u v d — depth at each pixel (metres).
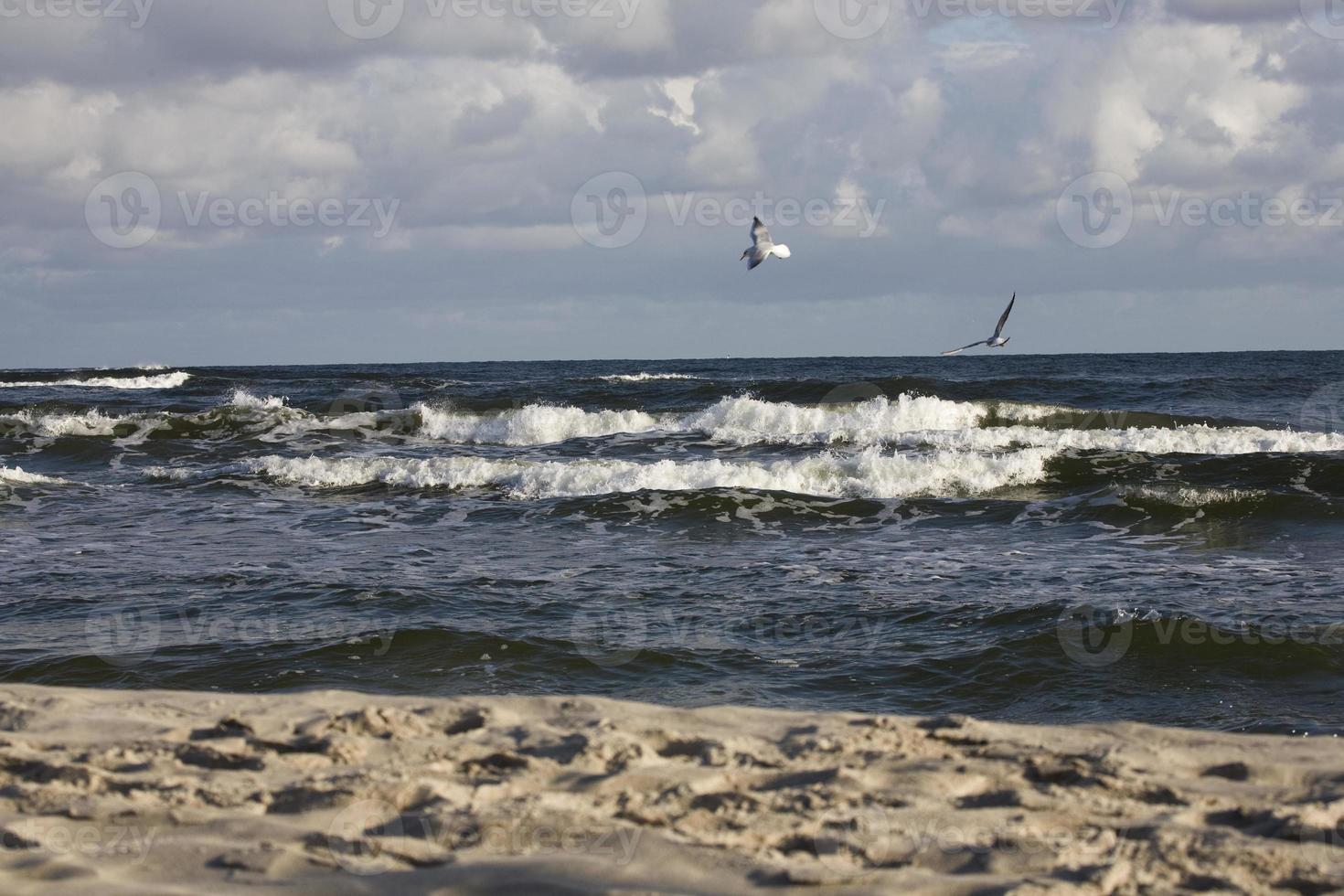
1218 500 14.63
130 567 11.70
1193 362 77.12
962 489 17.03
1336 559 11.95
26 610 9.88
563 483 17.33
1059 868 3.43
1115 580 10.91
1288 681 7.89
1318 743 4.89
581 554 12.56
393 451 22.27
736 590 10.63
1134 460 17.91
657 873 3.38
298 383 45.97
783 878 3.33
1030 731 5.03
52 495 16.94
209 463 21.06
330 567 11.74
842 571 11.48
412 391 38.19
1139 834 3.69
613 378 48.66
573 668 8.31
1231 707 7.45
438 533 13.95
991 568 11.64
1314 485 16.67
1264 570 11.39
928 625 9.30
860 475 17.48
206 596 10.34
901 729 4.98
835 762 4.53
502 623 9.41
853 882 3.31
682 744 4.76
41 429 24.81
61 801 3.97
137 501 16.52
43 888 3.21
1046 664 8.28
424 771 4.35
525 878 3.34
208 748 4.58
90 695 5.62
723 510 14.93
